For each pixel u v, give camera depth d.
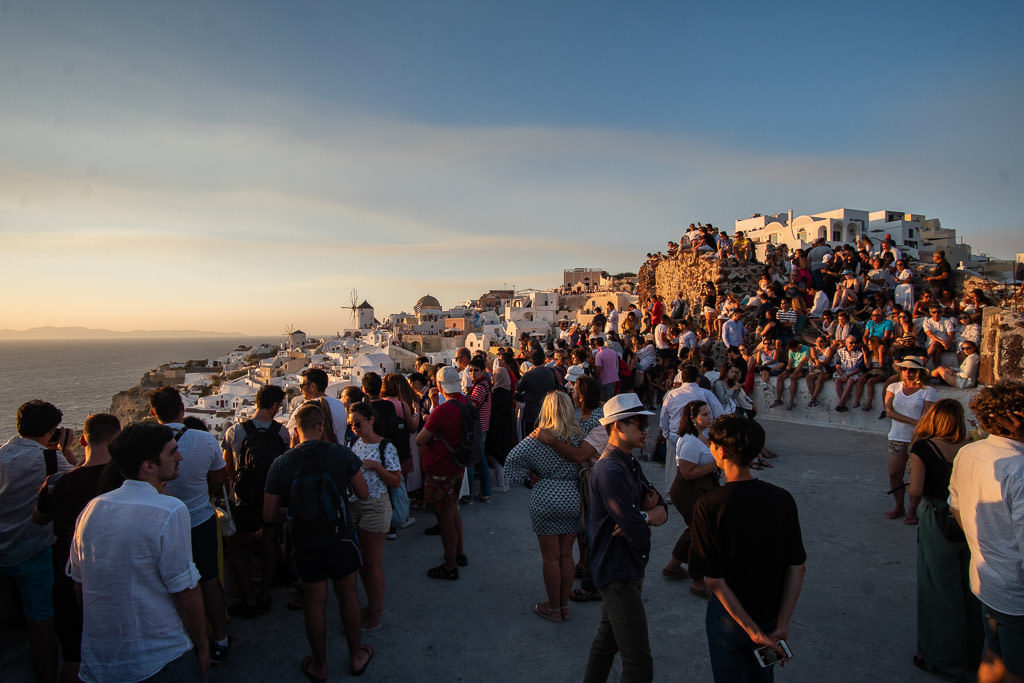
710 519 2.90
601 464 3.66
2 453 3.85
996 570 3.10
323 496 3.98
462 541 6.10
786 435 11.38
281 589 5.74
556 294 93.69
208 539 4.35
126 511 2.97
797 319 14.48
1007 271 23.86
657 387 13.28
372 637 4.70
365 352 85.44
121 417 69.75
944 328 10.59
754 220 45.53
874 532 6.49
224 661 4.42
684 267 21.48
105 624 2.92
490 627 4.82
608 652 3.68
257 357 134.38
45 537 3.91
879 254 16.56
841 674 4.02
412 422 6.82
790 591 2.87
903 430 6.73
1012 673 3.07
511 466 4.76
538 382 8.49
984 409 3.25
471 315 124.31
